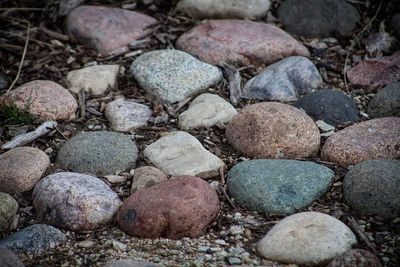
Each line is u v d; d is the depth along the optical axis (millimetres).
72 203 4102
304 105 5375
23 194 4449
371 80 5789
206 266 3729
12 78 5941
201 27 6332
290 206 4188
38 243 3893
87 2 6949
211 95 5512
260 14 6688
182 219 3939
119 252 3871
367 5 6961
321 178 4332
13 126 5215
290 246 3736
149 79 5645
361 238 3871
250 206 4270
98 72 5836
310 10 6598
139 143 5051
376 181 4137
